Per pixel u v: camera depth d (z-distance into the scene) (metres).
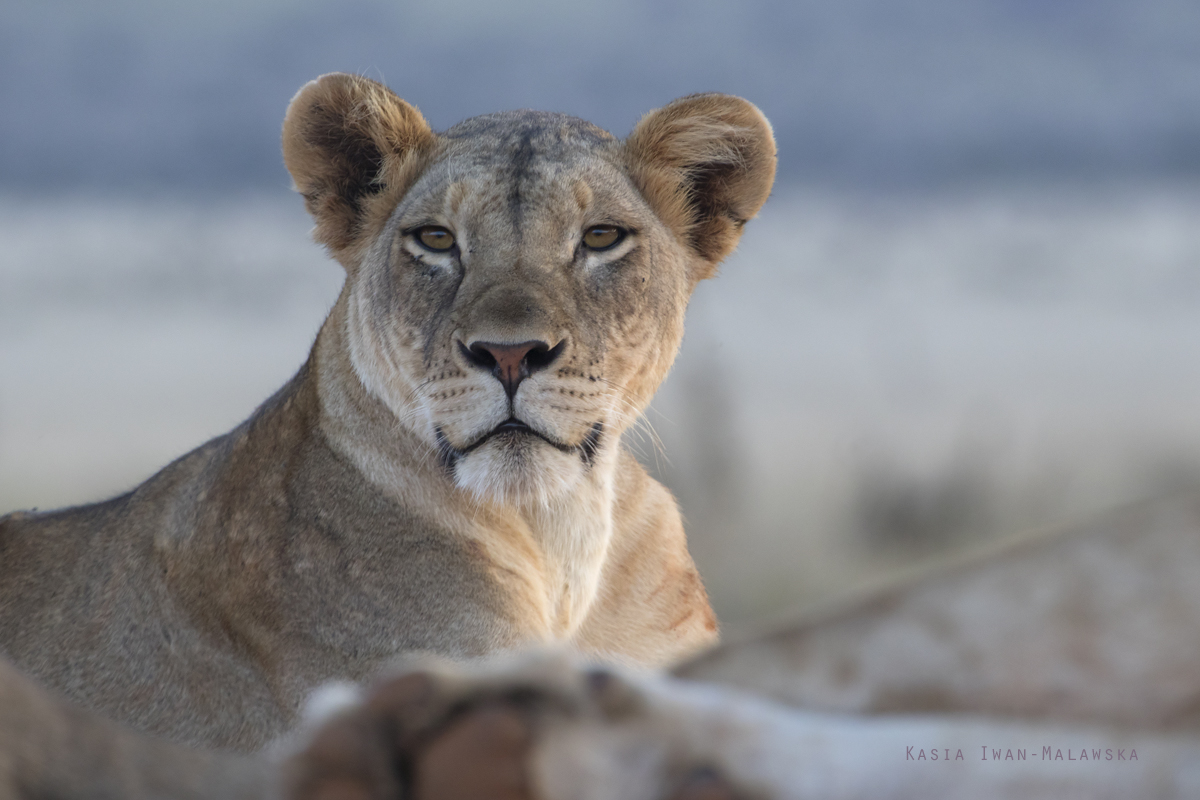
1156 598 3.87
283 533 8.62
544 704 3.43
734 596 15.46
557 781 3.34
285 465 8.87
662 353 9.37
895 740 3.61
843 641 4.00
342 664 8.38
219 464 9.10
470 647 8.41
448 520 8.54
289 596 8.48
